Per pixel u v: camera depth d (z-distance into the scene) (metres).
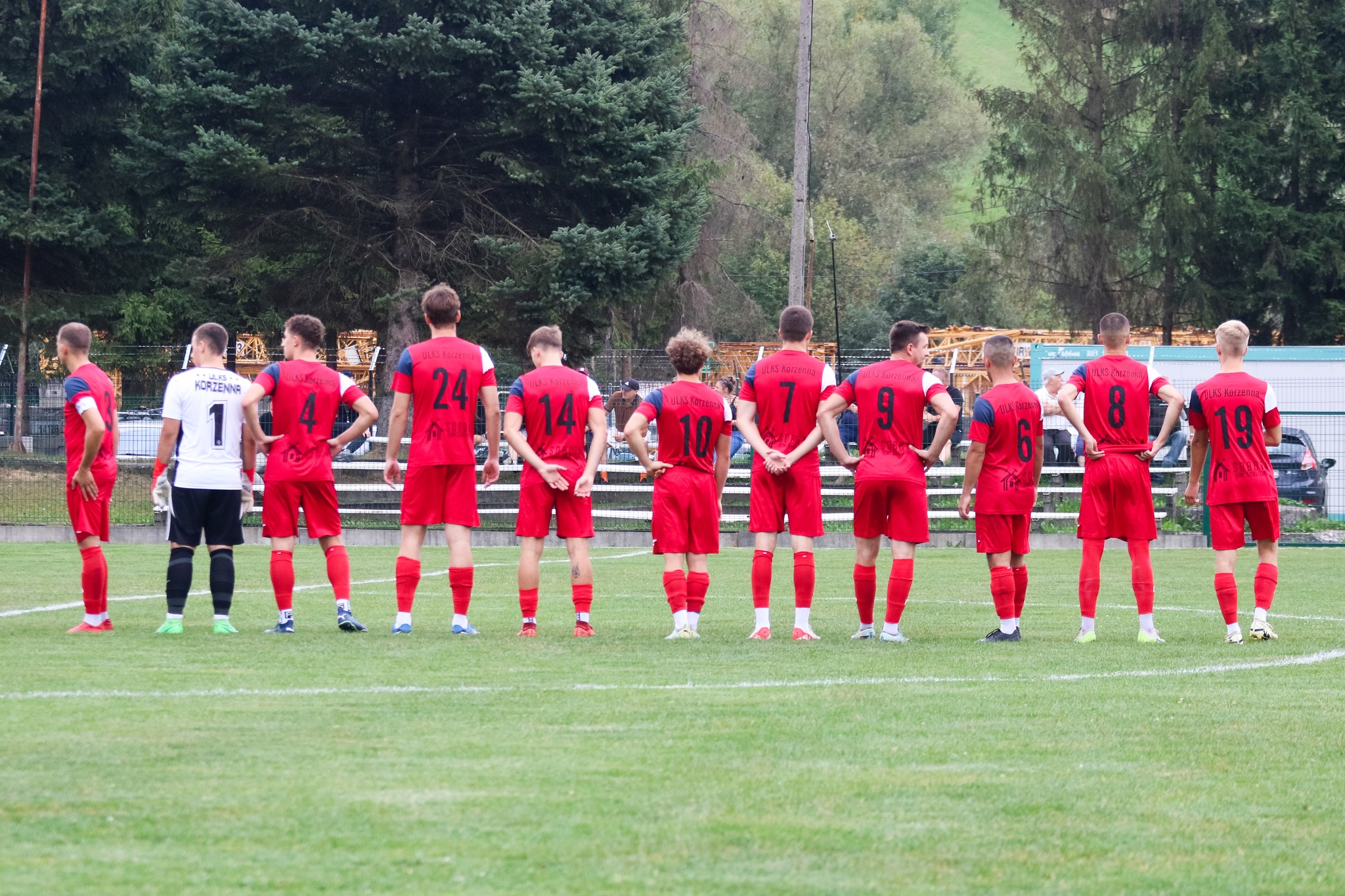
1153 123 162.38
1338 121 152.38
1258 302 151.88
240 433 34.06
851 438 87.06
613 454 87.19
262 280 129.12
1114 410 34.19
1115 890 13.55
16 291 126.81
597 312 119.00
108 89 129.38
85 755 18.61
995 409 34.00
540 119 113.94
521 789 17.06
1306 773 18.62
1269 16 154.50
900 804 16.66
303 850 14.35
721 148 171.38
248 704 22.77
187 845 14.49
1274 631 36.72
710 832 15.28
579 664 28.28
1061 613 42.44
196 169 108.94
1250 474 34.22
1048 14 167.50
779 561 66.94
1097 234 158.12
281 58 114.00
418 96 119.75
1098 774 18.44
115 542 78.50
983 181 172.38
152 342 136.62
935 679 26.69
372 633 33.91
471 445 34.34
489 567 61.09
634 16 127.31
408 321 119.31
